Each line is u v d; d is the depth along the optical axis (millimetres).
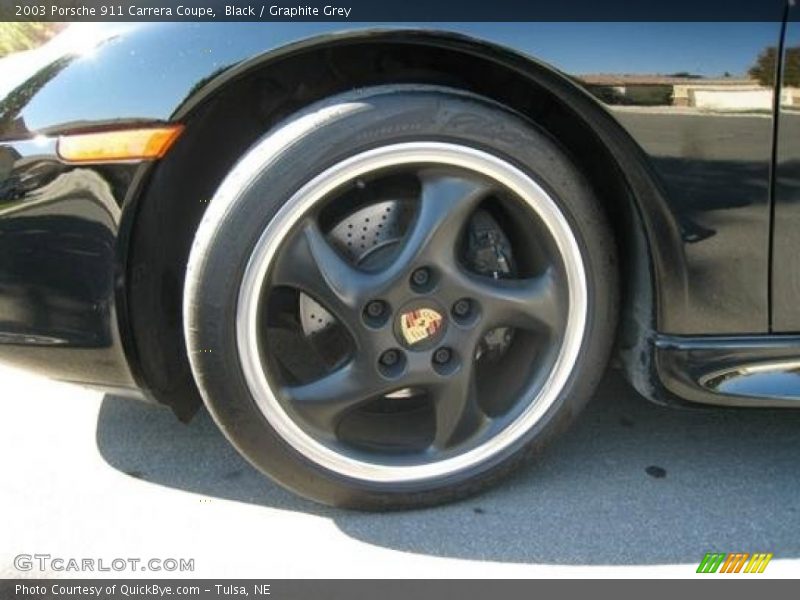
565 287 2068
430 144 1887
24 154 1850
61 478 2309
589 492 2262
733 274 1986
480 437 2154
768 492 2271
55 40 1904
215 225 1863
